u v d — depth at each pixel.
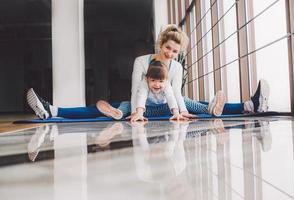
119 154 0.64
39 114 3.01
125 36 7.71
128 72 7.66
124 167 0.50
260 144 0.75
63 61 6.84
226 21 4.32
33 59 8.47
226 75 4.32
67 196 0.34
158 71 2.31
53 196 0.34
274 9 3.08
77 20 6.88
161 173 0.45
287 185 0.37
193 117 2.47
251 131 1.14
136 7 7.71
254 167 0.48
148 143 0.83
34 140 1.03
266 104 2.87
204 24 5.23
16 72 8.73
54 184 0.40
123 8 7.75
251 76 3.59
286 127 1.32
